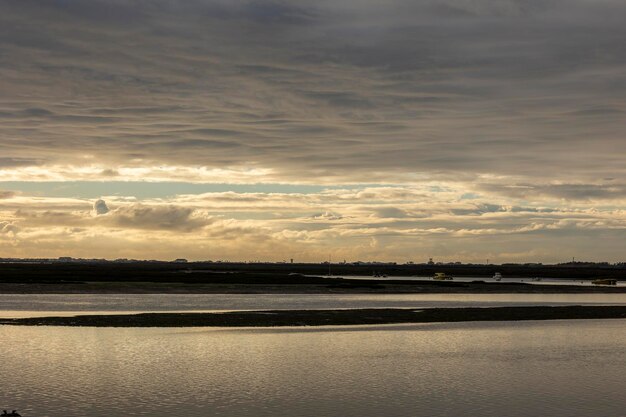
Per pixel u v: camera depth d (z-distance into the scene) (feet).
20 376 121.90
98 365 133.59
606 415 98.99
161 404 102.99
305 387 116.16
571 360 145.48
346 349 158.71
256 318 219.20
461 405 104.32
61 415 96.02
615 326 212.64
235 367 133.80
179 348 156.97
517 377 126.31
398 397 109.40
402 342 171.53
